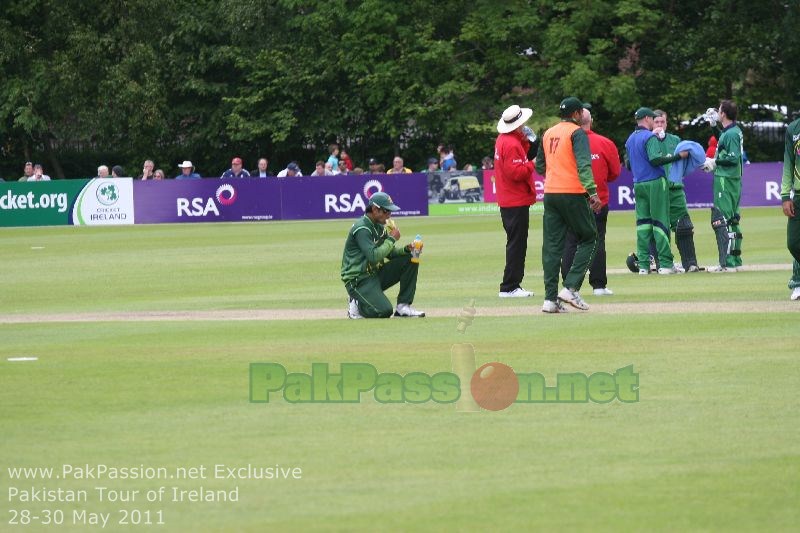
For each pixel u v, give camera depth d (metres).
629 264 66.44
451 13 180.12
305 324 47.75
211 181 138.38
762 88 174.88
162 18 177.50
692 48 172.62
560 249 48.88
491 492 24.86
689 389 33.66
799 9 167.38
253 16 175.00
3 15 173.88
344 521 23.30
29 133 170.12
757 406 31.56
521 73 172.38
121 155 184.25
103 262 85.25
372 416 31.47
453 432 29.64
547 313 48.88
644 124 64.88
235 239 107.12
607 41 171.50
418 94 173.62
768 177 135.38
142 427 30.69
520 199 55.19
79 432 30.30
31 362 40.16
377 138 181.25
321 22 174.25
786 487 24.94
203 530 23.02
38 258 90.12
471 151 177.75
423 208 137.88
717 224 65.69
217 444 28.91
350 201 138.12
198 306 56.88
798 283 50.81
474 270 71.75
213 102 181.88
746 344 39.97
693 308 49.16
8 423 31.33
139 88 170.12
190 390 35.03
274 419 31.30
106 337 45.75
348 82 178.25
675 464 26.61
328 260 82.50
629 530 22.59
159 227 130.62
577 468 26.44
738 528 22.66
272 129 174.62
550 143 48.69
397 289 61.31
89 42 171.12
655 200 64.75
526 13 173.12
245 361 39.25
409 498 24.58
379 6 173.00
